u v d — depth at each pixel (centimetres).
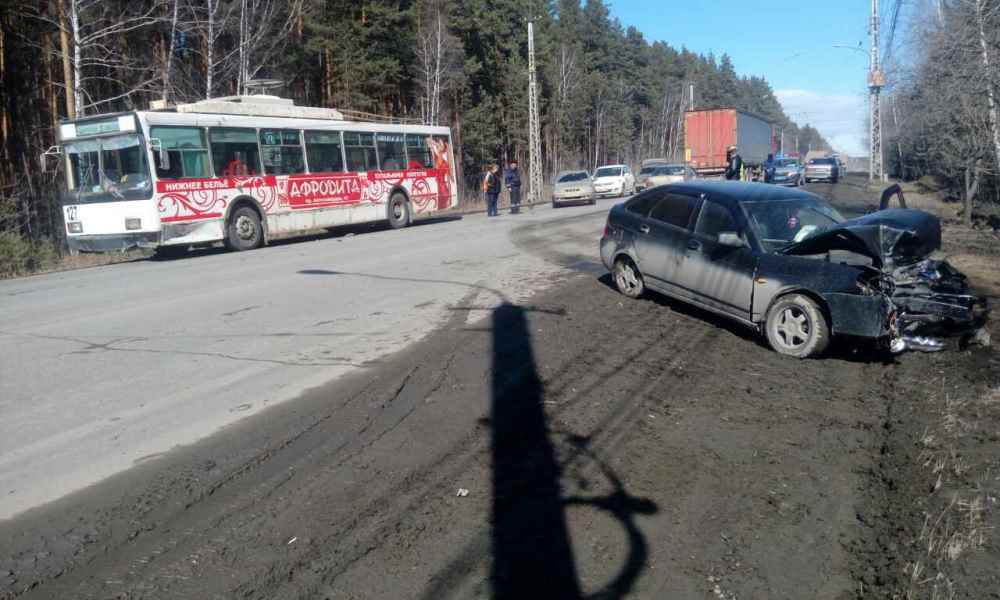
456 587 372
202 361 777
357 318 980
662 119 10056
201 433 575
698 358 801
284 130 1992
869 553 412
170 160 1692
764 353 825
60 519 441
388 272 1364
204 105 1805
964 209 2455
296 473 503
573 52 7012
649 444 561
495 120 5553
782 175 4262
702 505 464
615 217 1134
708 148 4338
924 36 1912
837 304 770
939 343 800
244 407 635
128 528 430
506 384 699
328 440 561
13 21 2705
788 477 507
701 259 944
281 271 1402
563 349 824
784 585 381
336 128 2159
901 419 612
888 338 773
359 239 2036
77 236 1727
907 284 803
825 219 937
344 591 369
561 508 457
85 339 877
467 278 1290
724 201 949
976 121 1827
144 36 2994
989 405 631
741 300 871
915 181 4834
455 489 481
